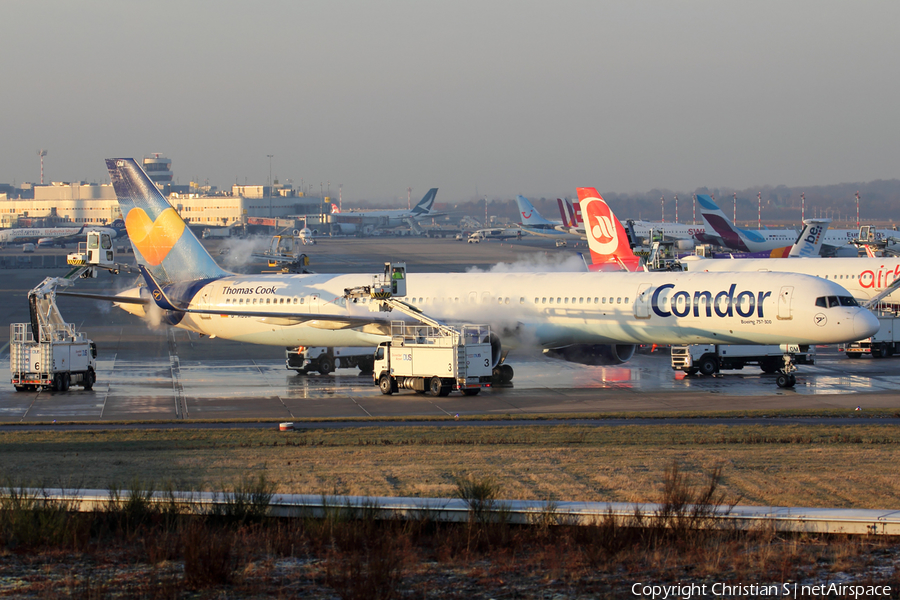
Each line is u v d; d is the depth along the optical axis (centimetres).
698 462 11756
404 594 6712
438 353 19188
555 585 6912
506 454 12481
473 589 6831
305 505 8612
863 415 15962
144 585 6900
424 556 7681
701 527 8044
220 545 7300
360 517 8288
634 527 8019
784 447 12938
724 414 16238
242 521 8375
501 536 7931
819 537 8088
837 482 10494
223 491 9181
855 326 18825
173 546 7669
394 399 19062
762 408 17112
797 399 18262
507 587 6869
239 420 16412
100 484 10612
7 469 11712
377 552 7294
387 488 10238
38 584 6931
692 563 7394
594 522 8106
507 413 16988
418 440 13862
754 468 11338
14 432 15100
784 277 19762
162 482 10594
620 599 6606
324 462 12012
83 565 7456
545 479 10750
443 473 11144
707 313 19950
